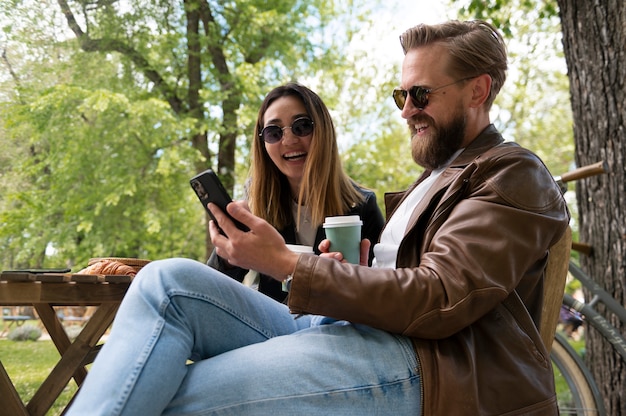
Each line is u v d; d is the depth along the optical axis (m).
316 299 1.07
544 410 1.12
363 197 2.18
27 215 8.33
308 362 1.05
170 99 9.46
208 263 1.97
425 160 1.49
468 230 1.10
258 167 2.14
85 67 7.82
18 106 6.69
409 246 1.28
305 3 10.01
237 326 1.19
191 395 1.00
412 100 1.45
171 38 8.87
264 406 1.00
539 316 1.26
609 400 2.44
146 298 1.03
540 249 1.15
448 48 1.42
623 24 2.40
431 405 1.06
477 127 1.45
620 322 2.36
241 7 9.33
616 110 2.42
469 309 1.05
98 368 0.93
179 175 9.51
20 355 2.83
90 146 8.84
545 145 13.64
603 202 2.46
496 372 1.10
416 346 1.10
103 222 9.48
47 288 1.43
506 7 6.53
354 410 1.05
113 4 7.64
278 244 1.12
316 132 2.03
